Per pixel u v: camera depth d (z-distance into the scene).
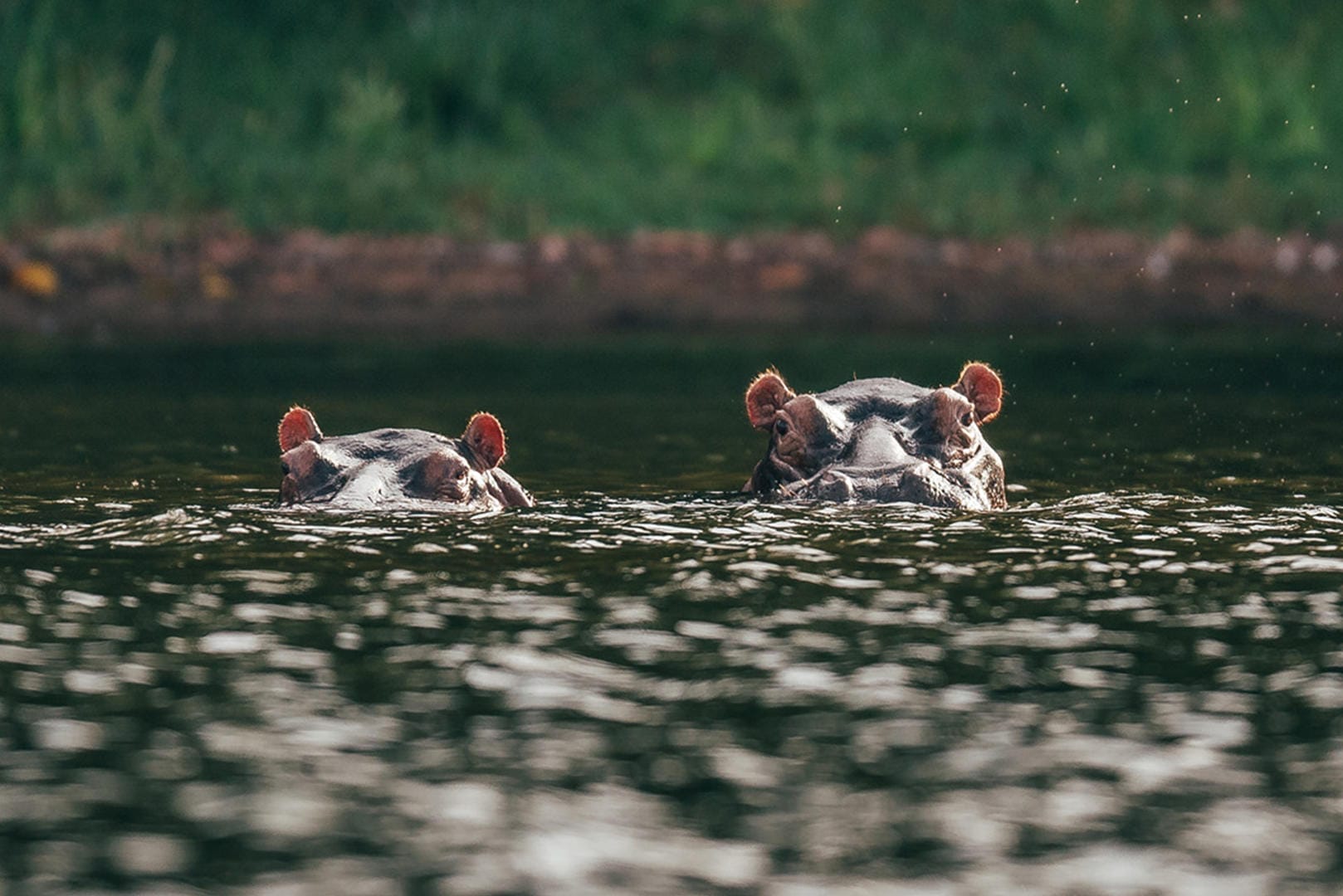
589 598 20.95
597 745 15.95
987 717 16.73
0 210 75.38
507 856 13.52
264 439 40.41
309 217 78.12
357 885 12.98
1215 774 15.27
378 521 25.39
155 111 84.12
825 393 30.56
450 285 72.94
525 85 92.19
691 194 83.00
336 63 91.06
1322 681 17.77
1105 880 13.19
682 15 99.69
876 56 95.62
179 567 22.39
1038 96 91.88
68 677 17.72
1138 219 80.50
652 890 12.98
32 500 30.09
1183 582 22.08
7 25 86.19
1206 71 93.19
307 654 18.58
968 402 29.16
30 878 13.05
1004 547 24.02
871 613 20.38
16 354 58.75
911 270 75.50
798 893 12.97
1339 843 13.84
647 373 54.84
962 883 13.15
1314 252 76.56
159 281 71.31
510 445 39.88
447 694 17.31
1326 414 44.34
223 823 14.11
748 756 15.68
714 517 26.09
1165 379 52.50
